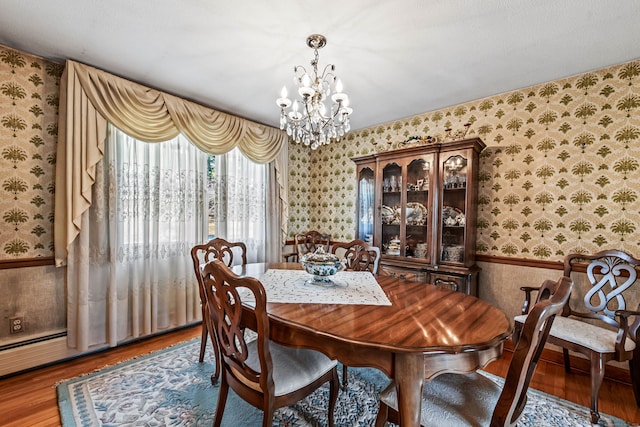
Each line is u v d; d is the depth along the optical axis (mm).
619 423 1576
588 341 1666
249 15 1601
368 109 2959
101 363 2121
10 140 1963
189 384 1865
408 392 963
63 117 2070
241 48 1927
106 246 2281
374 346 978
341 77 2283
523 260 2457
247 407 1657
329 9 1542
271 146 3430
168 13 1589
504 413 919
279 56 2020
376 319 1207
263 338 1066
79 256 2113
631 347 1641
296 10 1556
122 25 1695
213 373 1994
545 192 2365
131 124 2307
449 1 1464
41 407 1629
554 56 1966
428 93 2582
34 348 2002
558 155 2307
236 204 3180
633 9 1489
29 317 2023
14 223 1983
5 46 1927
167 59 2068
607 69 2107
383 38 1785
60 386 1818
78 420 1520
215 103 2855
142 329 2504
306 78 1706
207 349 2365
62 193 2074
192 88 2527
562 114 2289
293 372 1279
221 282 1197
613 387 1933
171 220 2676
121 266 2377
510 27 1659
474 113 2734
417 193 2785
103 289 2281
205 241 2885
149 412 1597
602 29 1663
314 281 1822
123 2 1505
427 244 2672
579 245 2219
